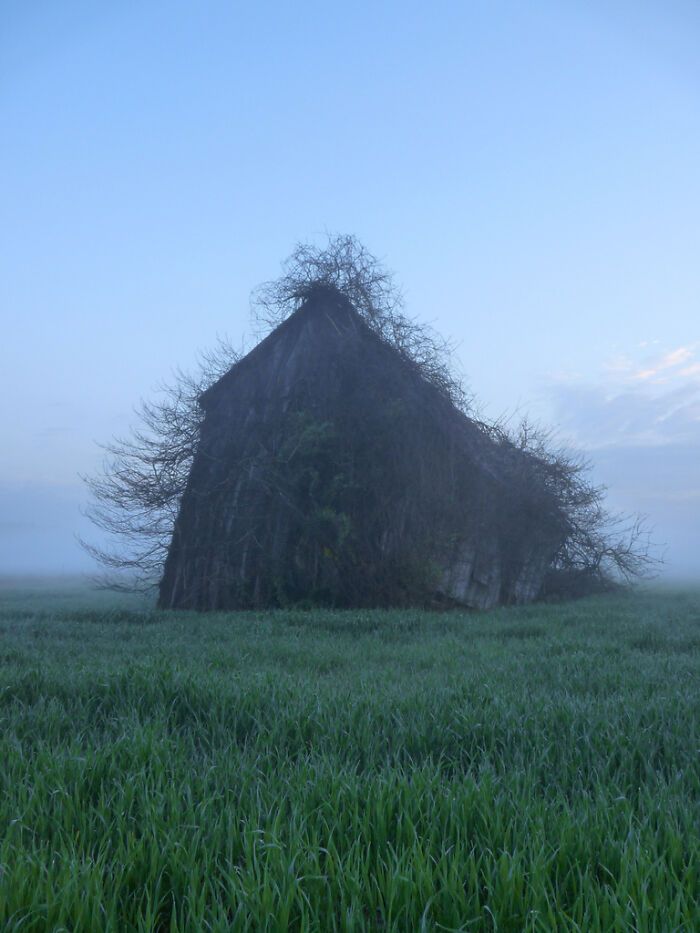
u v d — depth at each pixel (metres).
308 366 19.58
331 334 19.84
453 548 19.45
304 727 5.24
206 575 18.86
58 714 5.62
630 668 8.45
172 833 3.33
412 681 7.43
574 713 5.57
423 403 19.25
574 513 23.78
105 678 6.48
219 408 20.22
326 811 3.68
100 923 2.70
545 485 22.70
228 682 6.42
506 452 22.38
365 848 3.36
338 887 2.97
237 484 18.97
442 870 3.09
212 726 5.39
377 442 18.52
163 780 4.07
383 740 5.02
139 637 11.63
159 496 20.02
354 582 18.00
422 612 16.05
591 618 15.09
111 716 5.79
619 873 3.14
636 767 4.67
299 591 18.05
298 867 3.06
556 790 4.21
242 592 18.16
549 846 3.29
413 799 3.75
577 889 3.04
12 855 3.17
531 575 22.88
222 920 2.71
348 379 19.19
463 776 4.24
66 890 2.80
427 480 18.91
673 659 9.15
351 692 6.42
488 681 7.21
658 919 2.74
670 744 4.95
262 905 2.77
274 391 19.66
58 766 4.22
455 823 3.49
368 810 3.57
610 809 3.67
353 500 18.41
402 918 2.83
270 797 3.86
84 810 3.77
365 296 19.88
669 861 3.21
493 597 20.64
